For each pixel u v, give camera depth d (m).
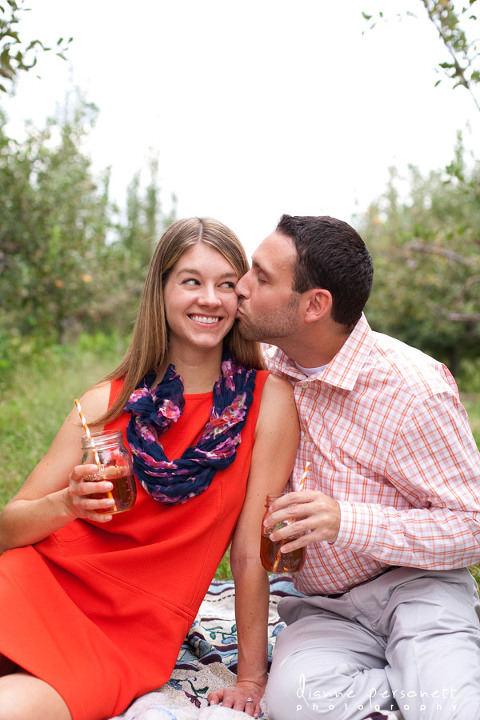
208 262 2.37
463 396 14.41
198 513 2.34
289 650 2.28
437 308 13.40
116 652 2.17
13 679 1.97
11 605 2.10
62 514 2.20
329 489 2.42
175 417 2.36
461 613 2.26
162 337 2.44
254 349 2.60
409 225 14.20
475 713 1.94
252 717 2.11
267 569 2.20
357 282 2.32
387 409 2.33
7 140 8.88
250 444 2.41
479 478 2.30
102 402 2.45
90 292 10.38
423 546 2.21
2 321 12.07
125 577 2.28
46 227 9.27
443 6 3.40
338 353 2.40
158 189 18.70
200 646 2.66
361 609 2.38
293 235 2.34
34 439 5.69
